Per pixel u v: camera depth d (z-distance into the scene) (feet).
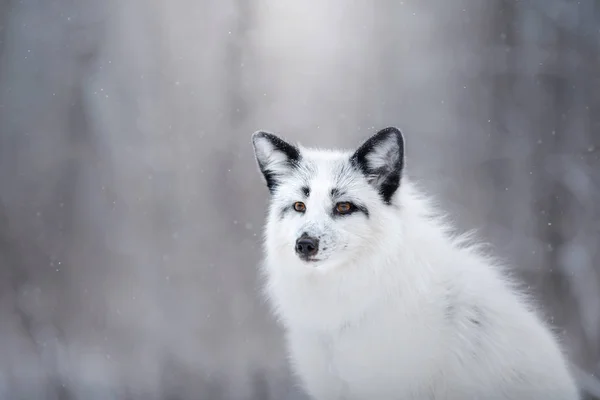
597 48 220.43
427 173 221.87
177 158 247.50
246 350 166.30
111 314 192.03
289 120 255.91
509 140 223.51
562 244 194.18
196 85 264.11
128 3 270.67
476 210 210.79
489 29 247.70
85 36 264.11
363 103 260.01
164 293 204.33
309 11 273.54
